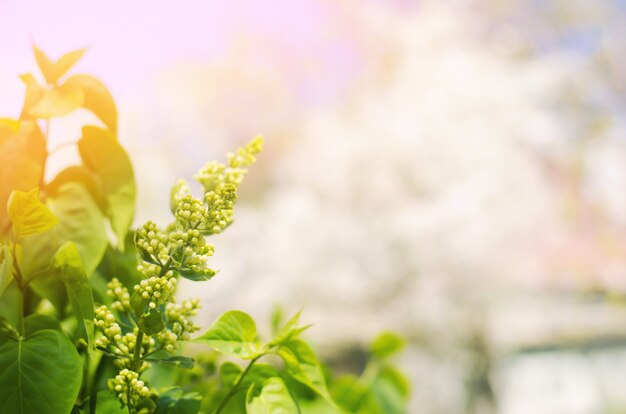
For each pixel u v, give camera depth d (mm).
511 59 8719
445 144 7684
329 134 8312
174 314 564
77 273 556
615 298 8242
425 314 7117
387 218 7480
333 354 6715
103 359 640
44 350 527
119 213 681
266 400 602
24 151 624
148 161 7992
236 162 576
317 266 7270
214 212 514
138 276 710
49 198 654
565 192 8391
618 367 8102
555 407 7734
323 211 7625
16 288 642
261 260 7359
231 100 9172
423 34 8664
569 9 8602
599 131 8367
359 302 7262
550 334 7770
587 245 8336
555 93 8281
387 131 7836
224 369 658
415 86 8141
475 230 7355
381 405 996
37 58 659
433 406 6863
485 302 7363
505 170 7621
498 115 7883
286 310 7047
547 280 8039
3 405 504
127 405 533
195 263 509
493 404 7188
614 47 8469
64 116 631
